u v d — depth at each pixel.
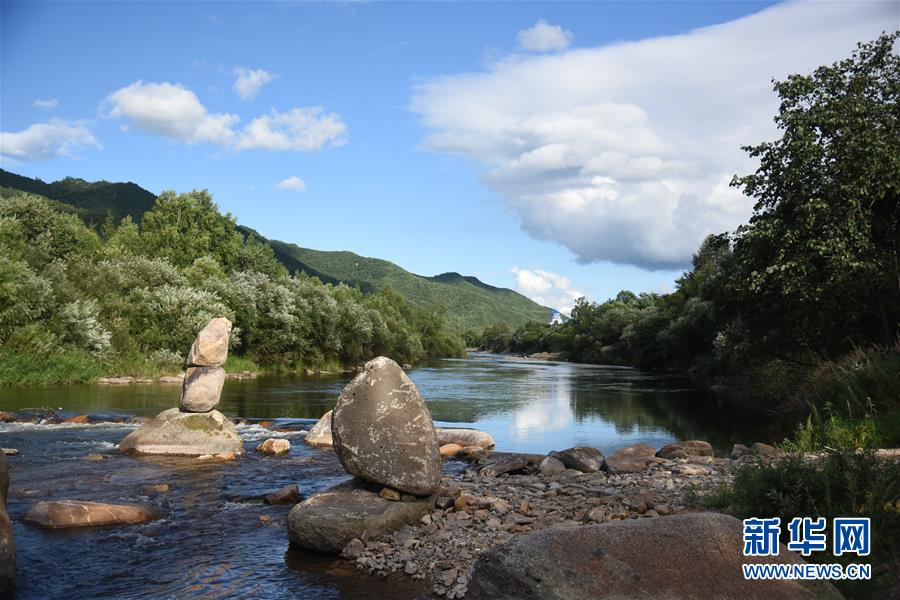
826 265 20.45
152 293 40.84
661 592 4.44
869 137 20.08
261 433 18.31
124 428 17.77
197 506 9.79
